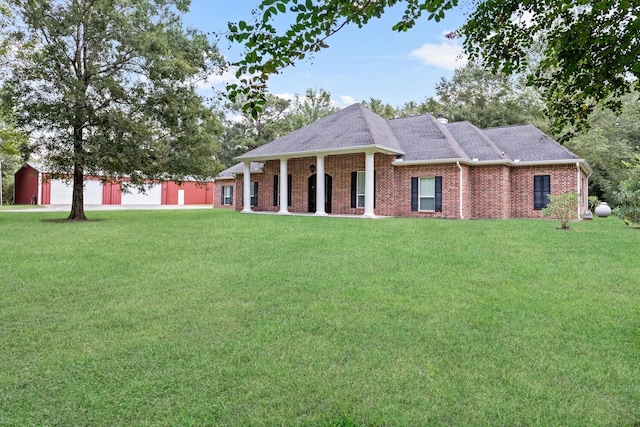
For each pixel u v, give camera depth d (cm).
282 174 2025
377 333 383
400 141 2042
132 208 3064
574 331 388
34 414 248
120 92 1639
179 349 346
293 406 257
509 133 2125
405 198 1889
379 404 258
